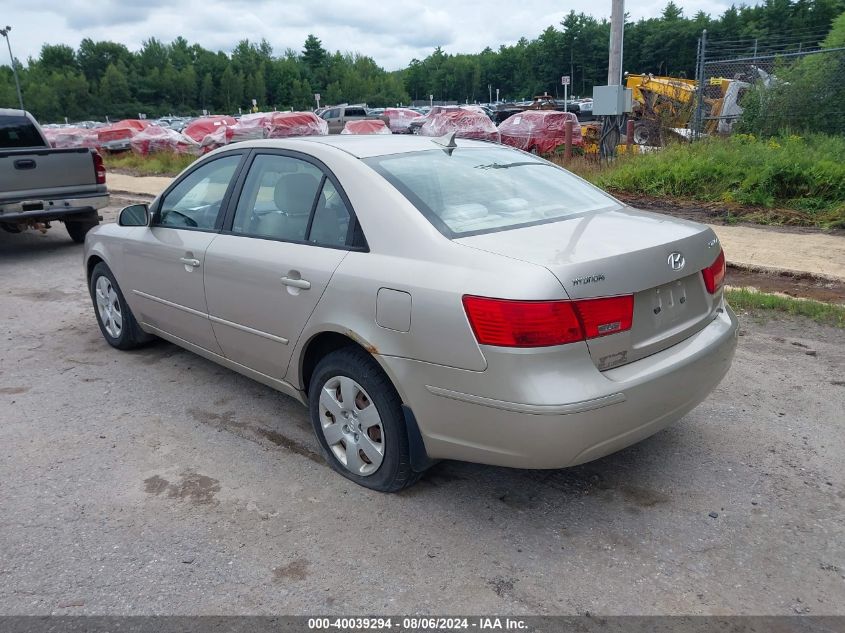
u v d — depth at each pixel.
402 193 3.29
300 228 3.66
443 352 2.90
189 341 4.69
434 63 157.00
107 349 5.72
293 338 3.63
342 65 149.50
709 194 10.81
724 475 3.56
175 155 23.05
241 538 3.13
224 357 4.37
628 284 2.89
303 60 148.25
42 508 3.40
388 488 3.40
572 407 2.71
